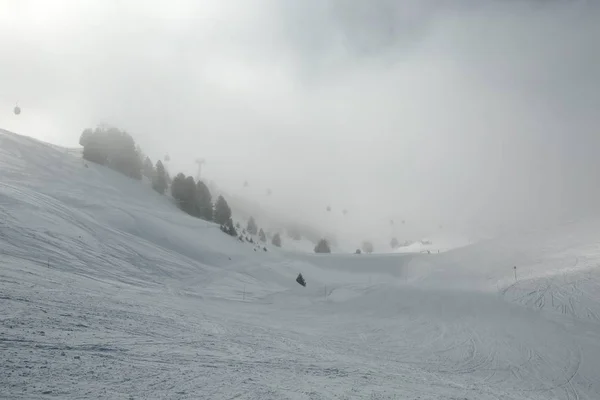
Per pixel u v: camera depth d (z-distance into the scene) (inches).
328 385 375.2
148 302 837.2
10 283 642.2
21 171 2429.9
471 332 907.4
